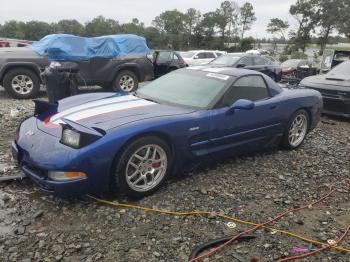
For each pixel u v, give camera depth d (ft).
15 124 21.25
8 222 10.64
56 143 11.32
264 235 10.69
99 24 241.55
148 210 11.60
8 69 30.42
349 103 26.40
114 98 15.03
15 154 12.47
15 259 9.02
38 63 31.12
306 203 12.88
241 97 15.42
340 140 21.67
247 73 16.17
